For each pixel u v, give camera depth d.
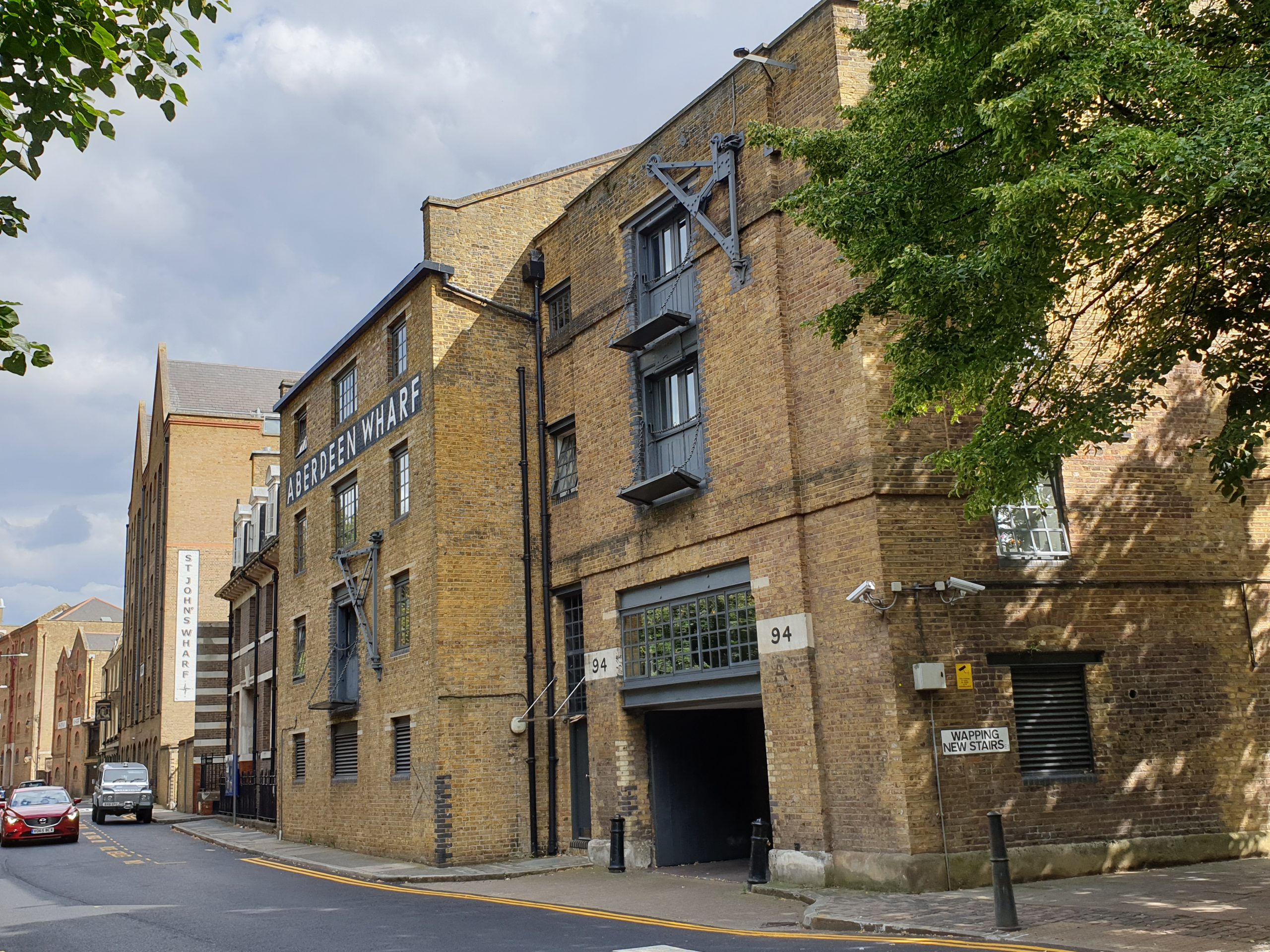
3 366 7.46
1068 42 8.51
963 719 12.80
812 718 13.61
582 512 18.78
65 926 12.95
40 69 7.45
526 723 19.22
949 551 13.26
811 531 14.06
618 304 18.30
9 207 7.54
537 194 21.81
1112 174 8.16
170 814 45.66
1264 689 14.40
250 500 40.56
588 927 11.31
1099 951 8.33
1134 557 14.20
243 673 37.41
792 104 15.05
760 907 12.43
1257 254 10.10
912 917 10.37
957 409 11.62
